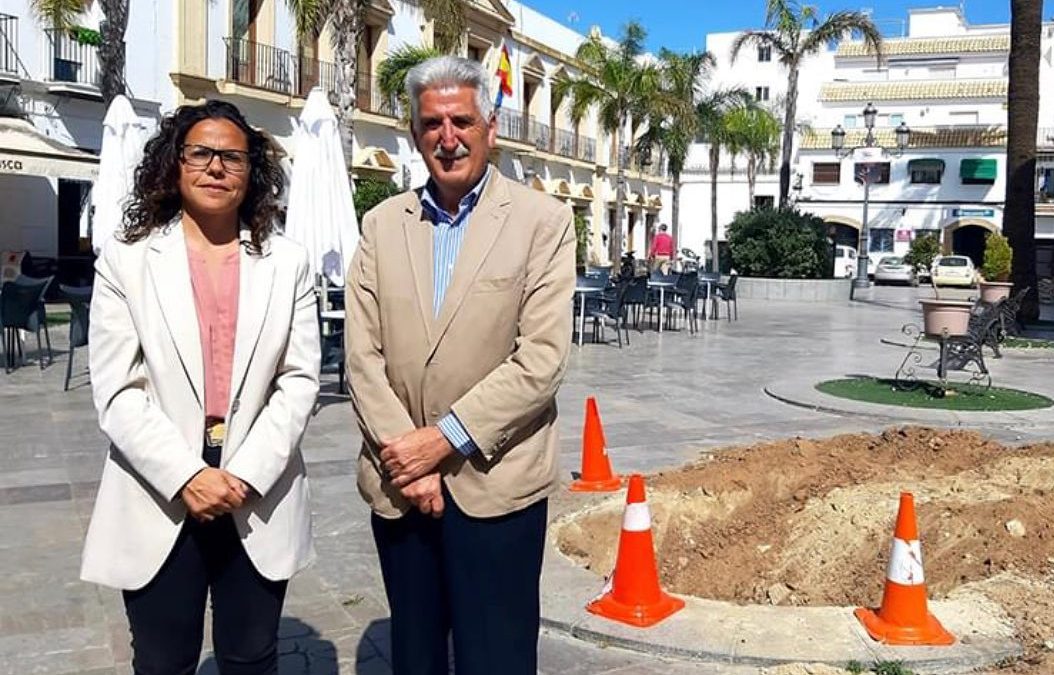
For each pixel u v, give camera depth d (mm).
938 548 5027
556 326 2523
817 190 50219
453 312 2516
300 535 2629
